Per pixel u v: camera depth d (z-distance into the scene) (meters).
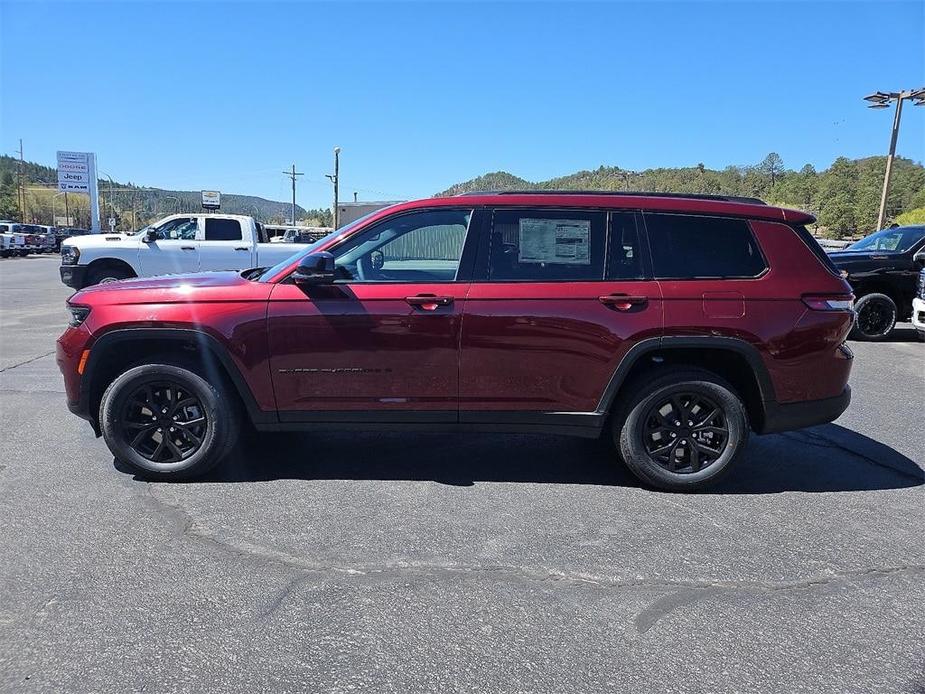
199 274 4.78
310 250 4.29
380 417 4.21
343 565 3.26
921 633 2.78
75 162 47.03
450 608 2.91
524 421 4.22
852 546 3.56
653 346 4.09
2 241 38.69
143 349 4.34
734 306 4.11
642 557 3.40
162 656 2.55
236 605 2.90
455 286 4.09
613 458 4.94
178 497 4.06
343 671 2.48
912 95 24.53
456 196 4.27
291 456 4.85
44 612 2.81
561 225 4.18
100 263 12.98
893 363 8.92
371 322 4.06
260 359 4.12
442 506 4.01
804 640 2.72
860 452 5.16
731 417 4.20
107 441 4.24
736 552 3.47
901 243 11.15
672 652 2.63
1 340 9.67
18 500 3.97
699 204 4.26
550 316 4.07
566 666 2.54
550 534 3.65
